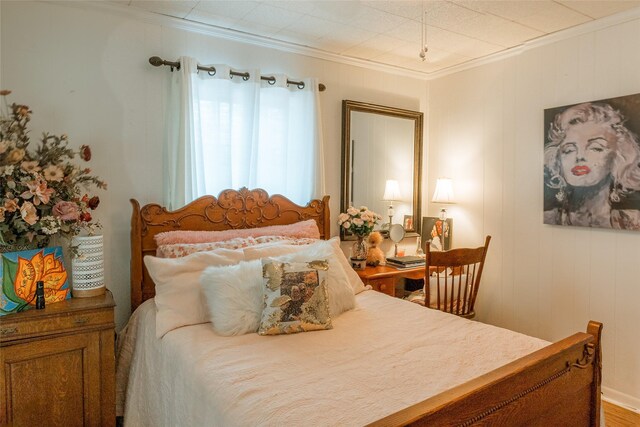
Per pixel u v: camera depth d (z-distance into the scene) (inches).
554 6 97.0
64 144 91.9
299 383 56.7
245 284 80.5
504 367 52.4
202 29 107.7
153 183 103.6
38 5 89.1
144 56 101.3
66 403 75.4
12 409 70.6
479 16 102.7
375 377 58.9
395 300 100.3
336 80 133.6
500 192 131.0
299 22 106.4
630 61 100.1
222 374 59.4
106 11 96.4
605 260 106.3
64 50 92.1
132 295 94.7
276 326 76.2
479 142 137.2
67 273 90.9
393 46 124.2
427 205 155.7
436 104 151.9
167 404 68.9
